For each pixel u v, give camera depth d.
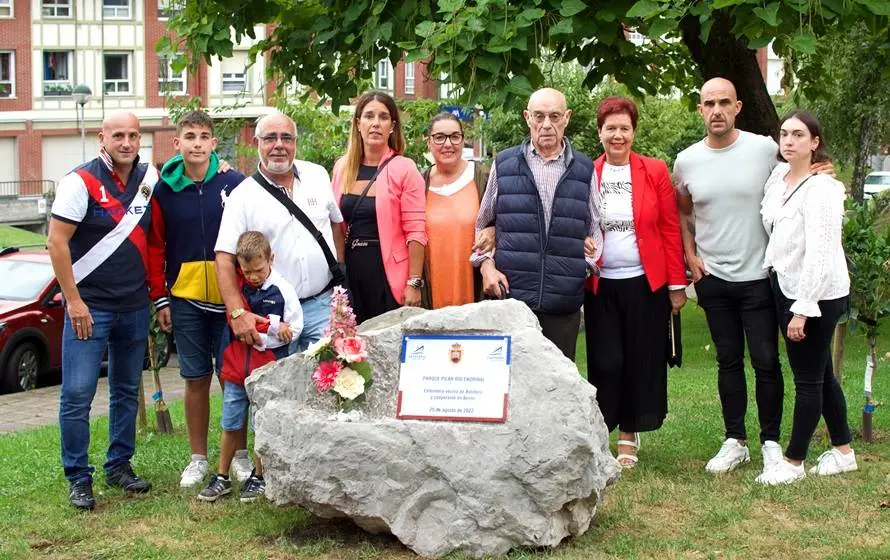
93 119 44.62
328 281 6.23
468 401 5.11
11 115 43.41
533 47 7.78
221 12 9.06
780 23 6.99
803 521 5.48
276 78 10.83
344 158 6.76
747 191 6.34
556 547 5.08
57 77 44.06
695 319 18.48
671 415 8.67
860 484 6.09
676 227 6.64
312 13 9.36
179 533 5.53
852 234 7.26
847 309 6.53
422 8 8.23
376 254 6.43
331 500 5.11
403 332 5.38
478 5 7.35
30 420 11.12
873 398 9.09
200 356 6.43
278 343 6.02
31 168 43.88
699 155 6.50
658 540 5.18
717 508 5.67
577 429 4.93
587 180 6.31
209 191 6.32
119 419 6.42
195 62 9.34
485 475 4.95
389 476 5.05
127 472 6.44
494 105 7.44
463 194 6.56
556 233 6.21
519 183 6.26
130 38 44.50
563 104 6.20
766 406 6.43
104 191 6.08
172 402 11.33
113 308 6.15
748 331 6.45
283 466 5.23
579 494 5.01
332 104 9.80
